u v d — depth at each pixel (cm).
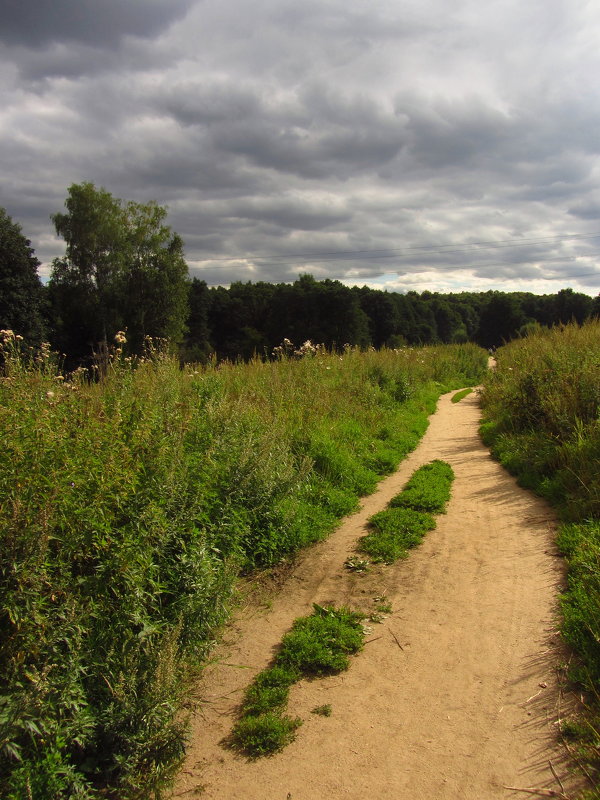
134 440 479
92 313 4344
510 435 1059
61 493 361
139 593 377
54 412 466
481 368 2741
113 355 691
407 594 515
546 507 709
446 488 820
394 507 754
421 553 604
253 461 632
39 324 3569
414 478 869
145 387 641
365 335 6575
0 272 3375
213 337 7388
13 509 324
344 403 1196
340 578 561
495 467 938
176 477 502
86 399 537
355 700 373
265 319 7275
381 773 308
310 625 462
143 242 4519
